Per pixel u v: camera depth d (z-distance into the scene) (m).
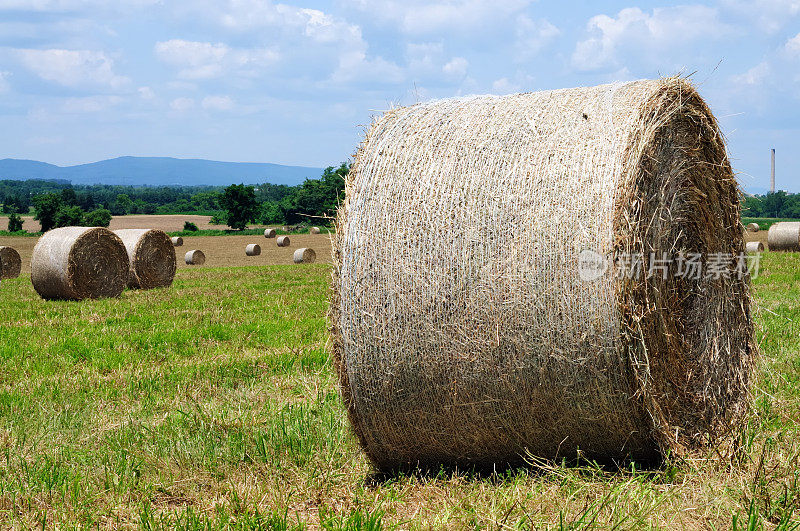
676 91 5.58
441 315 5.07
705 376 6.15
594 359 4.82
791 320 10.10
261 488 5.13
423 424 5.30
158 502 5.10
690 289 6.22
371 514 4.64
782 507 4.45
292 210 87.88
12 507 4.88
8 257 28.55
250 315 13.66
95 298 18.08
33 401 7.64
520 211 5.02
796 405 6.30
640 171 5.01
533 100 5.64
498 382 5.02
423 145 5.51
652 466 5.25
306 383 8.02
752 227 42.53
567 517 4.37
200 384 8.38
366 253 5.28
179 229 87.88
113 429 6.65
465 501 4.74
